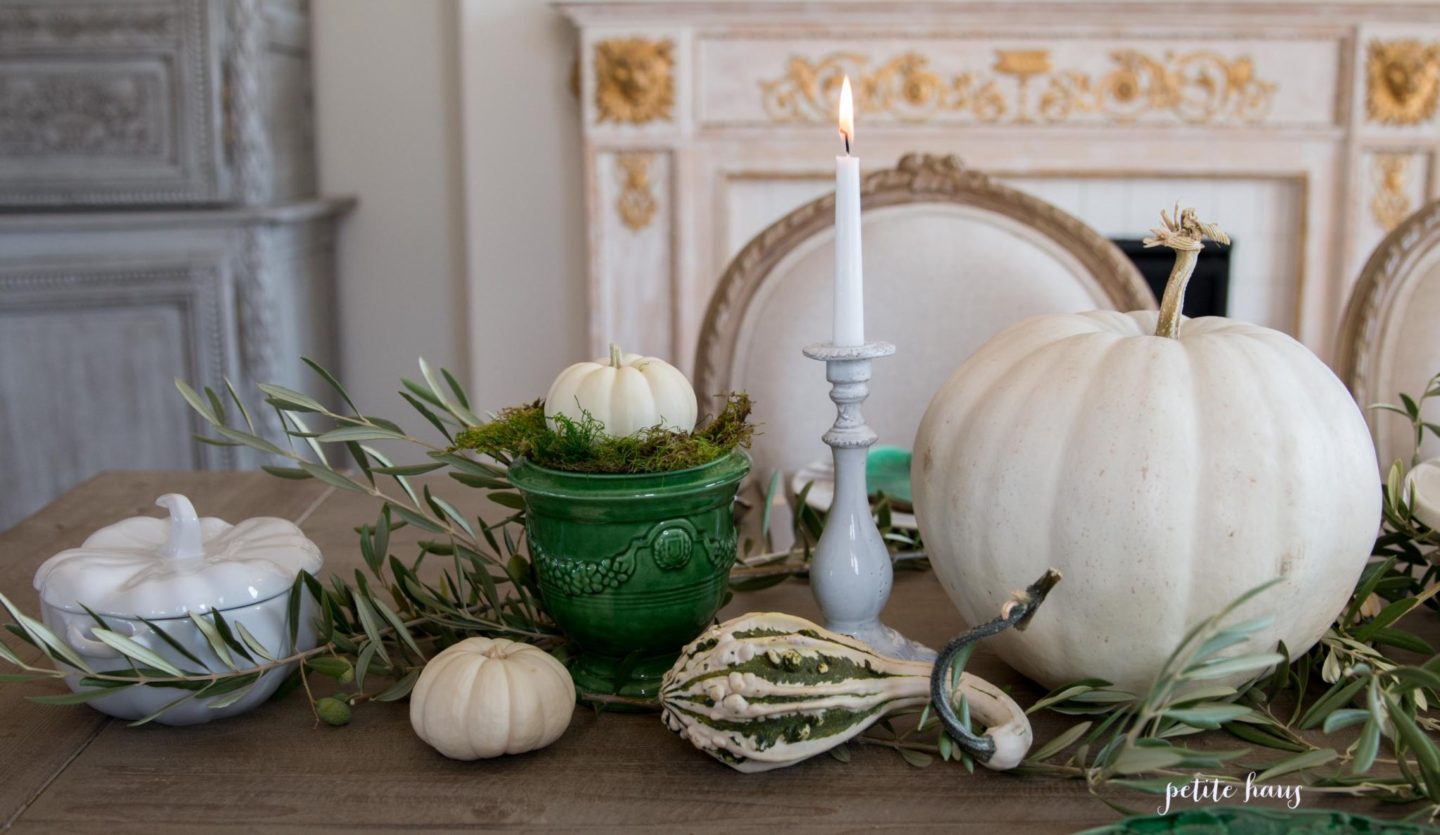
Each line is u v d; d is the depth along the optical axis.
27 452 2.51
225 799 0.64
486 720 0.64
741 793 0.64
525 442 0.71
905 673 0.65
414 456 3.18
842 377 0.72
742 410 0.75
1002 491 0.67
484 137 2.85
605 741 0.70
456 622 0.77
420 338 3.15
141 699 0.69
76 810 0.63
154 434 2.58
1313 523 0.64
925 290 1.45
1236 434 0.64
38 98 2.51
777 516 1.17
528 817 0.62
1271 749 0.68
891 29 2.67
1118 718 0.70
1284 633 0.66
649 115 2.69
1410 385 1.38
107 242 2.48
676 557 0.69
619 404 0.70
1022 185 2.78
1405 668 0.62
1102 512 0.64
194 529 0.72
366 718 0.73
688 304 2.79
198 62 2.52
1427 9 2.63
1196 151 2.74
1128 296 1.42
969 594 0.71
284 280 2.72
